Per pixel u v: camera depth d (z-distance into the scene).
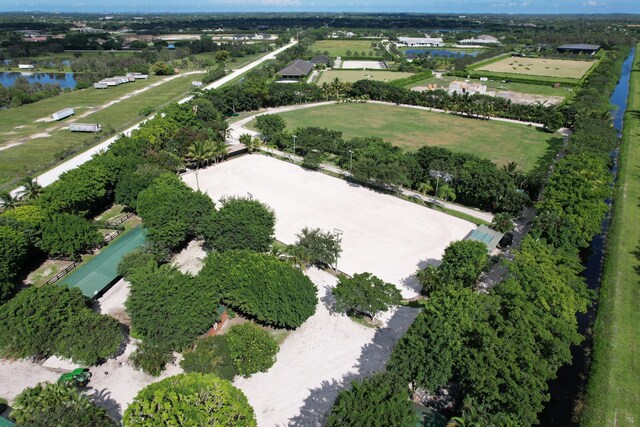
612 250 67.50
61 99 171.12
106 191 83.06
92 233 66.19
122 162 85.38
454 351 39.00
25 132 126.62
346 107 163.00
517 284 45.38
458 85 177.50
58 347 43.09
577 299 45.78
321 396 43.19
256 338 46.09
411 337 40.69
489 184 78.19
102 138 119.56
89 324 44.44
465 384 38.94
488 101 148.38
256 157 109.38
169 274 50.31
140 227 72.06
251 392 43.44
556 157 105.81
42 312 44.31
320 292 58.31
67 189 73.50
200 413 31.34
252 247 61.16
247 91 152.00
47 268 63.84
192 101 138.00
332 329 51.91
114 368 46.19
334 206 82.81
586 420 40.00
